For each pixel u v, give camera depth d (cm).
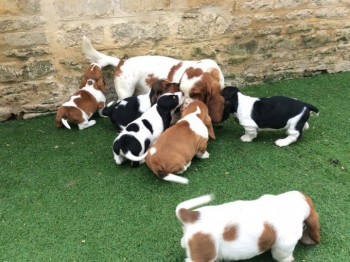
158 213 89
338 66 161
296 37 150
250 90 148
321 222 84
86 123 126
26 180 102
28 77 129
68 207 92
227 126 125
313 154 108
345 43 157
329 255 77
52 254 80
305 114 108
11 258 79
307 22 148
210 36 139
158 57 127
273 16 143
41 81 131
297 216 71
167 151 95
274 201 73
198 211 70
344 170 101
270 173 101
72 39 127
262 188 96
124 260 78
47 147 117
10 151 115
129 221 87
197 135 100
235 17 139
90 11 124
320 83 152
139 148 101
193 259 68
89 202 94
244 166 104
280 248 70
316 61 157
